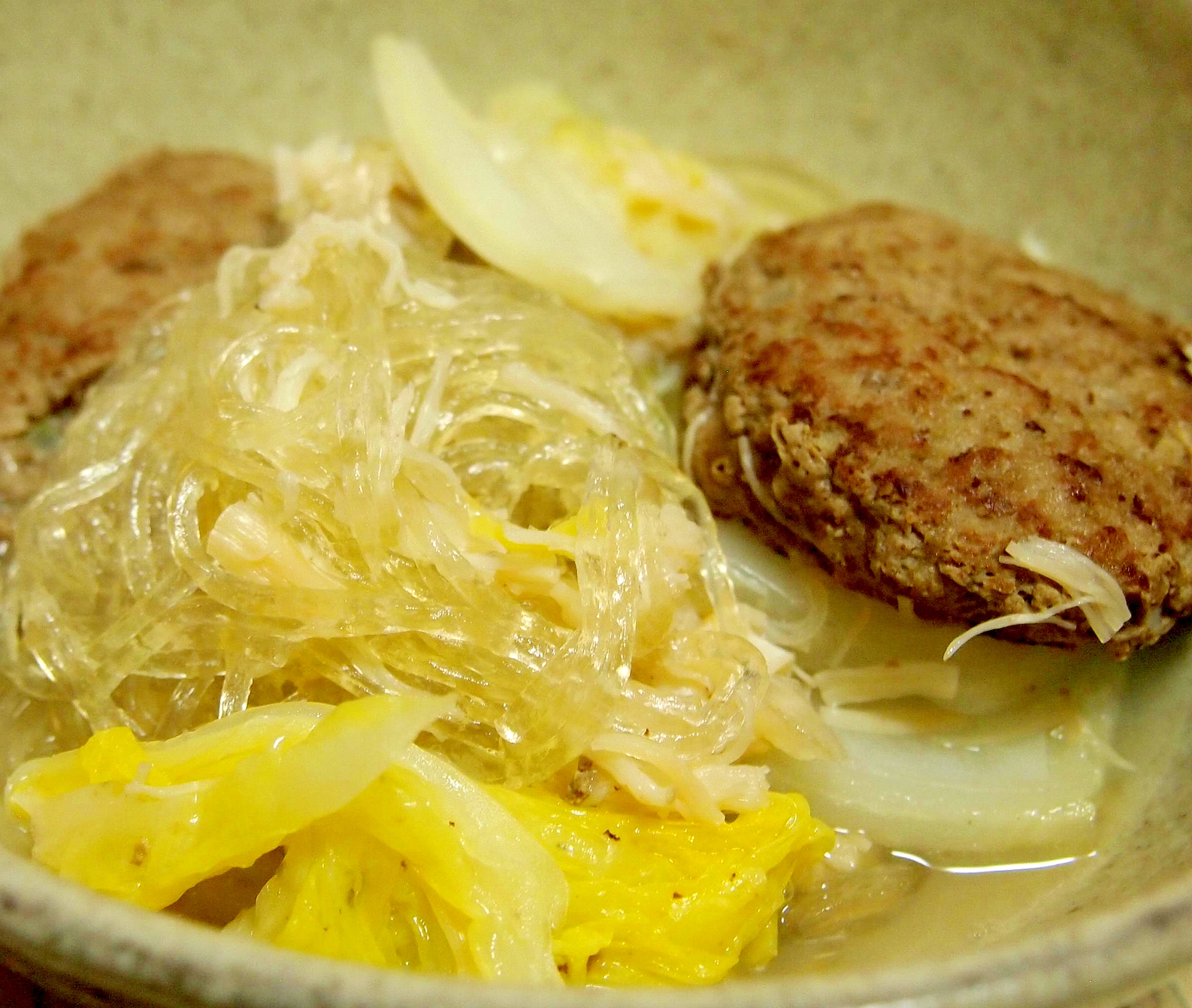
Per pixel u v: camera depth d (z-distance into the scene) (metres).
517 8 0.24
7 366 0.17
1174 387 0.16
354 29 0.24
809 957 0.14
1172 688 0.15
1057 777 0.15
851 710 0.16
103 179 0.22
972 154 0.23
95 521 0.15
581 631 0.14
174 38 0.23
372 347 0.15
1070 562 0.14
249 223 0.19
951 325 0.16
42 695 0.15
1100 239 0.22
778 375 0.15
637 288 0.19
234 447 0.14
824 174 0.24
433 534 0.14
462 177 0.19
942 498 0.14
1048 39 0.22
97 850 0.13
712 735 0.14
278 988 0.10
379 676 0.14
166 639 0.14
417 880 0.13
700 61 0.24
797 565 0.16
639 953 0.13
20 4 0.22
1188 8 0.20
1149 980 0.10
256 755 0.13
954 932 0.14
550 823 0.13
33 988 0.13
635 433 0.16
